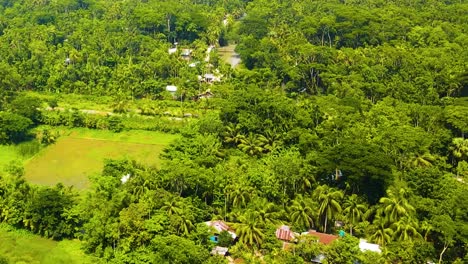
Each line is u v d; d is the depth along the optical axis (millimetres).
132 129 137000
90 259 83812
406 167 105375
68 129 136625
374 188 96188
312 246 79812
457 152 108375
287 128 120062
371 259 76875
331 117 122250
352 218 88375
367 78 146625
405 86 138375
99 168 116688
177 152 112500
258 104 124875
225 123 125188
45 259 83875
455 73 142000
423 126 120938
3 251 85500
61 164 118688
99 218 86375
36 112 138000
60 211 90375
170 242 78938
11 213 92062
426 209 86500
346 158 96688
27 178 111562
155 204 89062
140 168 105375
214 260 77812
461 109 115750
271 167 100438
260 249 85000
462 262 76562
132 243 83250
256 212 87875
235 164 105812
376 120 121375
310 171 98125
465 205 84562
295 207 89375
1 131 125562
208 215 93000
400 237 82375
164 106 145000
